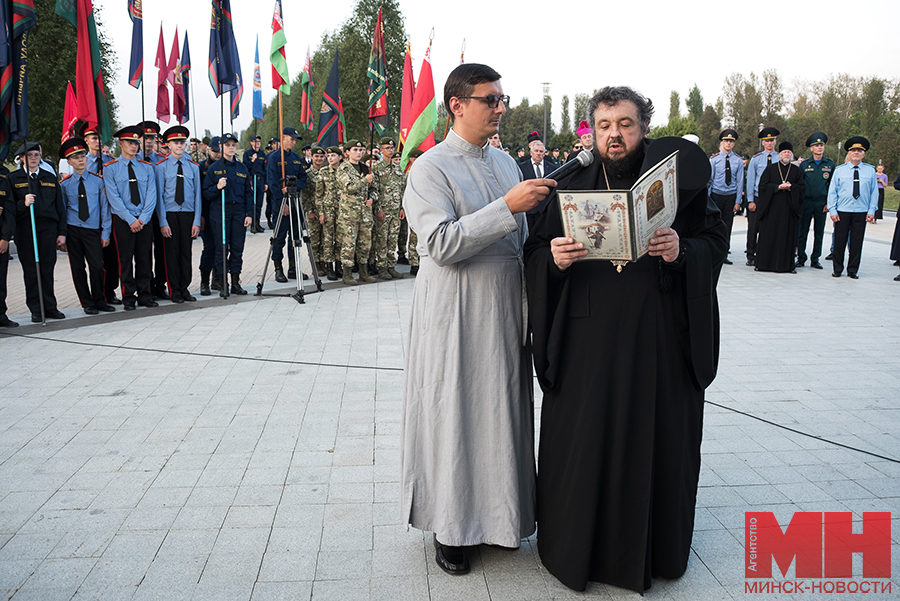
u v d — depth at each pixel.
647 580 2.46
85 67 7.16
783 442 3.93
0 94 6.15
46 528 2.97
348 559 2.74
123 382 5.04
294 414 4.37
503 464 2.59
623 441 2.42
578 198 2.16
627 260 2.26
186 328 6.77
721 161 10.52
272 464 3.63
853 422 4.23
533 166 8.05
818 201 10.40
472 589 2.55
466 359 2.55
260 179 12.18
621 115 2.42
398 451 3.79
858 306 7.68
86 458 3.70
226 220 8.47
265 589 2.54
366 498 3.25
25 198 6.86
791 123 53.88
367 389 4.87
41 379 5.12
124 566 2.68
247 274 10.69
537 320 2.53
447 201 2.49
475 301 2.54
